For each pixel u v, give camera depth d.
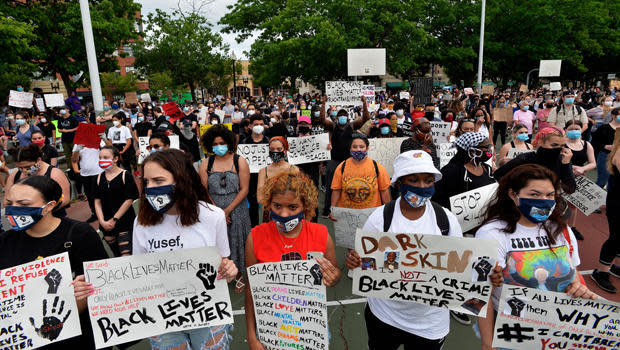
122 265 1.98
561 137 3.33
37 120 12.63
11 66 16.42
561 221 1.98
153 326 2.04
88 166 6.02
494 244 1.84
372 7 22.11
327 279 1.95
